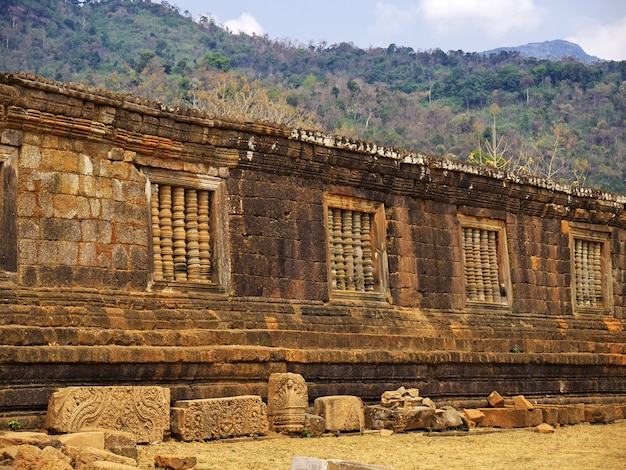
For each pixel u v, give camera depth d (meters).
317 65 143.75
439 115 112.69
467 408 26.50
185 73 109.56
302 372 22.77
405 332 26.78
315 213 25.62
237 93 72.00
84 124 21.22
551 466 17.91
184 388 20.53
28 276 20.14
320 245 25.59
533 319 31.27
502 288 30.80
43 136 20.80
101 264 21.30
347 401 21.44
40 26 137.00
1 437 15.02
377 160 26.88
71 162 21.11
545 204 32.28
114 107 21.67
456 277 29.11
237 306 23.55
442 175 28.69
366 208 26.98
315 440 20.08
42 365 18.52
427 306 28.11
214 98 70.12
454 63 146.00
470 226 29.95
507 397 27.97
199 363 20.77
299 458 13.71
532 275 31.59
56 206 20.75
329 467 13.47
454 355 26.48
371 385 24.27
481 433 22.75
